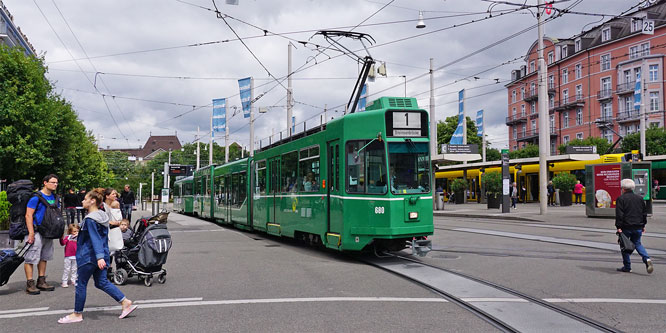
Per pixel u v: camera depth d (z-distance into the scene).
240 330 5.71
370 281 8.76
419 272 9.55
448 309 6.69
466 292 7.73
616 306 6.79
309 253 12.75
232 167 21.69
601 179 21.03
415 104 11.39
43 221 8.15
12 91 20.50
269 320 6.13
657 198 36.34
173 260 11.45
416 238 10.97
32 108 21.00
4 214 15.20
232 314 6.46
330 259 11.62
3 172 21.19
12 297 7.86
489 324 5.95
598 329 5.71
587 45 60.56
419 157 11.05
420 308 6.75
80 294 6.25
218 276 9.32
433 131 31.52
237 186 20.55
